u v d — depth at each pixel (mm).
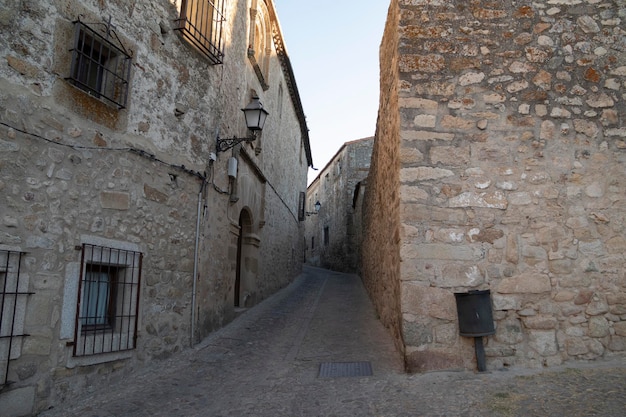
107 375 4305
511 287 4434
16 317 3486
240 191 8109
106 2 4500
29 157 3686
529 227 4555
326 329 6777
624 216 4598
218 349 5746
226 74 7109
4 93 3518
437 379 4074
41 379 3635
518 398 3525
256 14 9273
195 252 5875
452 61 4848
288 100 14656
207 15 6434
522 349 4316
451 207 4578
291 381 4410
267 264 11148
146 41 5078
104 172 4414
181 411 3721
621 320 4402
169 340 5289
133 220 4754
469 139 4707
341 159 23031
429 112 4754
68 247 3967
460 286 4430
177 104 5613
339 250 22359
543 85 4812
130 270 4664
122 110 4680
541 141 4711
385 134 6488
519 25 4914
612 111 4789
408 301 4406
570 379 3877
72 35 4105
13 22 3605
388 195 6000
